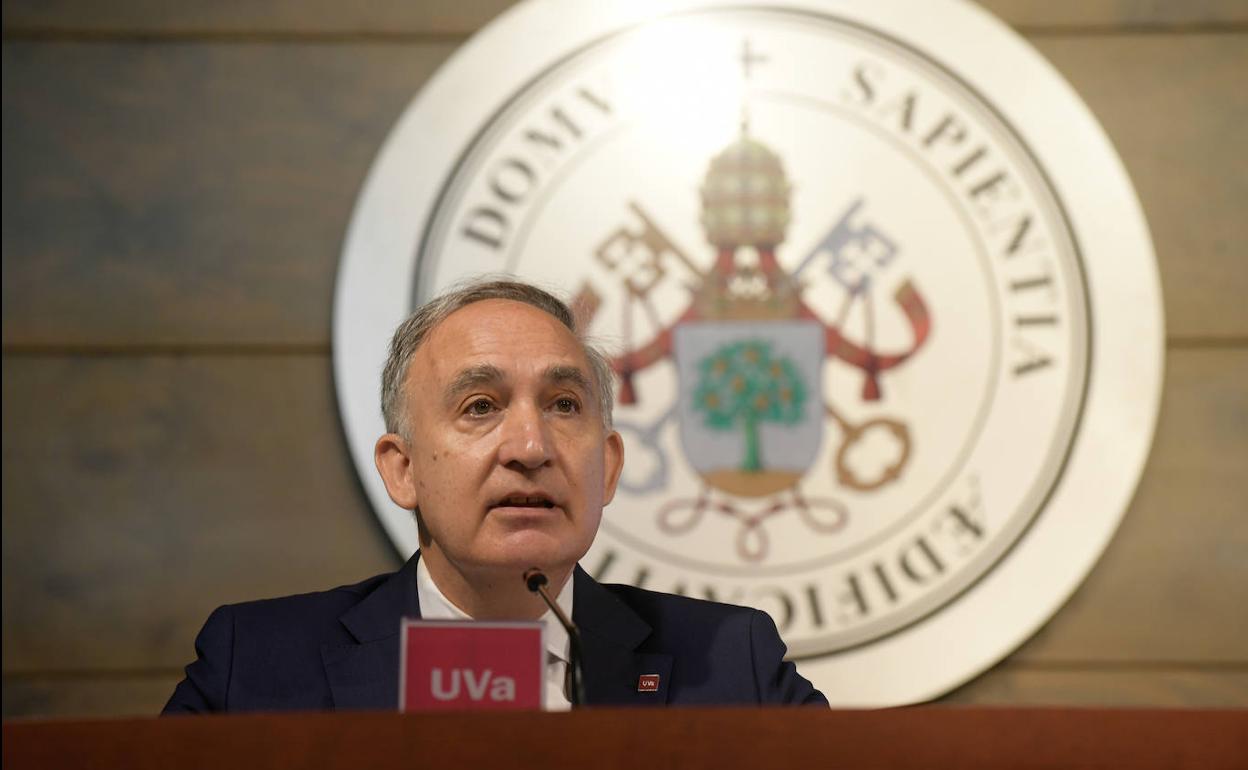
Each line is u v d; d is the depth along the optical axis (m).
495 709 4.29
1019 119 9.66
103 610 9.39
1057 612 9.38
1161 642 9.34
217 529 9.48
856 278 9.54
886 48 9.75
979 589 9.23
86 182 9.80
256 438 9.57
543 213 9.59
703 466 9.37
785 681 6.10
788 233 9.59
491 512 5.58
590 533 5.73
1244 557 9.43
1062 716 3.84
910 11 9.77
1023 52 9.72
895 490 9.34
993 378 9.42
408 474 6.03
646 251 9.57
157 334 9.66
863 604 9.23
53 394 9.59
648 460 9.38
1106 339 9.43
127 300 9.70
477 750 3.80
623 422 9.43
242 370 9.63
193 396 9.61
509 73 9.72
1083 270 9.49
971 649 9.17
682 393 9.44
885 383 9.44
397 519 9.35
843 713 3.82
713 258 9.57
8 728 3.87
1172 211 9.77
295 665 5.84
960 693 9.26
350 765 3.80
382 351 9.46
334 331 9.49
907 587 9.24
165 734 3.86
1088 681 9.30
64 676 9.34
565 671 5.89
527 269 9.53
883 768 3.80
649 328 9.51
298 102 9.91
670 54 9.74
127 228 9.77
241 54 9.95
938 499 9.32
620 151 9.66
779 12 9.79
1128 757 3.81
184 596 9.41
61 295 9.69
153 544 9.46
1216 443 9.52
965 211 9.58
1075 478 9.31
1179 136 9.87
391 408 6.08
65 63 9.93
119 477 9.52
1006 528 9.29
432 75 9.93
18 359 9.62
